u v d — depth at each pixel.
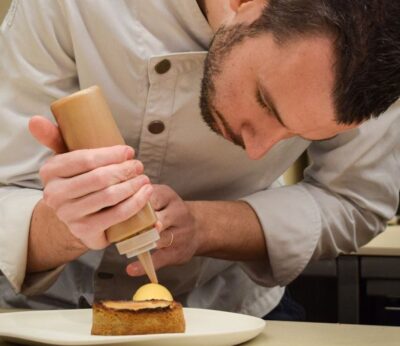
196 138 1.54
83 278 1.71
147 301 1.20
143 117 1.51
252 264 1.67
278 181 1.95
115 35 1.46
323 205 1.68
